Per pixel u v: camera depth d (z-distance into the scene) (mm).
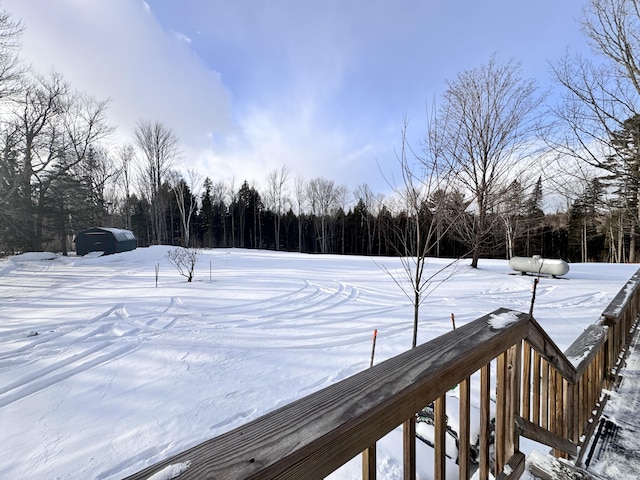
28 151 19750
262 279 10445
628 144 5410
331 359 4074
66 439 2523
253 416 2816
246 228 39781
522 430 1217
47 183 20797
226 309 6676
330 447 559
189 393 3221
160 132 30703
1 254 19203
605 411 2131
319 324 5602
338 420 588
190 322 5773
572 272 11336
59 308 6930
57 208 21984
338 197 38875
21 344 4691
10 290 9109
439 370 801
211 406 2975
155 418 2793
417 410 756
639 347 3102
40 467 2229
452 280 9766
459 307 6648
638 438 1863
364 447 627
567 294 7758
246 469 459
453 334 1018
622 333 2799
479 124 7516
